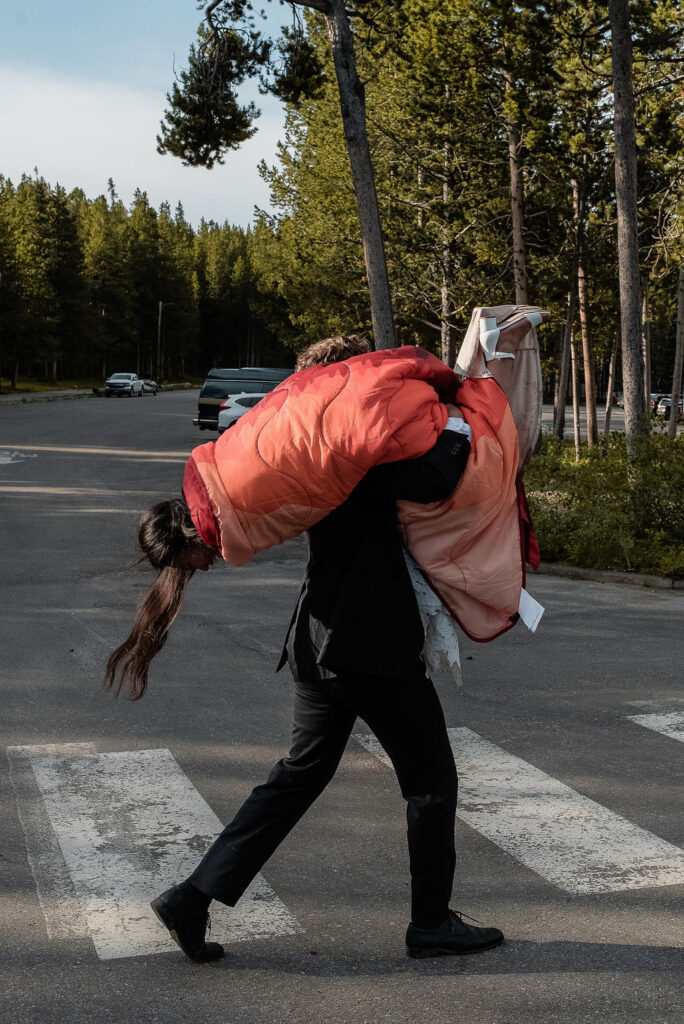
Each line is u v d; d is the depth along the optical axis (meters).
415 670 3.00
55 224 87.75
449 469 2.91
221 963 3.17
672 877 3.80
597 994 2.98
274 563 11.87
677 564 10.46
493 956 3.21
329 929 3.39
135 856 3.95
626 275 14.53
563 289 25.41
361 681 2.96
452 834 3.16
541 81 20.75
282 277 39.38
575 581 10.82
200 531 2.97
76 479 20.53
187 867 3.85
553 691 6.41
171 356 133.50
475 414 3.07
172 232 136.38
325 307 35.44
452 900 3.60
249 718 5.81
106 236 103.75
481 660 7.23
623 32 14.55
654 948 3.26
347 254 33.66
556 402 26.03
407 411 2.89
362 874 3.81
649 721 5.80
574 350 29.45
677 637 8.05
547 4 19.06
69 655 7.25
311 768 3.11
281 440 2.89
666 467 12.09
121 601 9.30
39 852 3.98
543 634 8.11
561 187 24.38
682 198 21.98
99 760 5.06
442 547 3.00
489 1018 2.86
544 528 11.69
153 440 32.34
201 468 2.97
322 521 2.99
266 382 36.44
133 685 3.09
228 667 7.00
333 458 2.85
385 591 2.94
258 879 3.76
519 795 4.64
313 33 26.88
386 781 4.81
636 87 19.81
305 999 2.96
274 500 2.90
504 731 5.59
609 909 3.54
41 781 4.76
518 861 3.94
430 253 27.48
